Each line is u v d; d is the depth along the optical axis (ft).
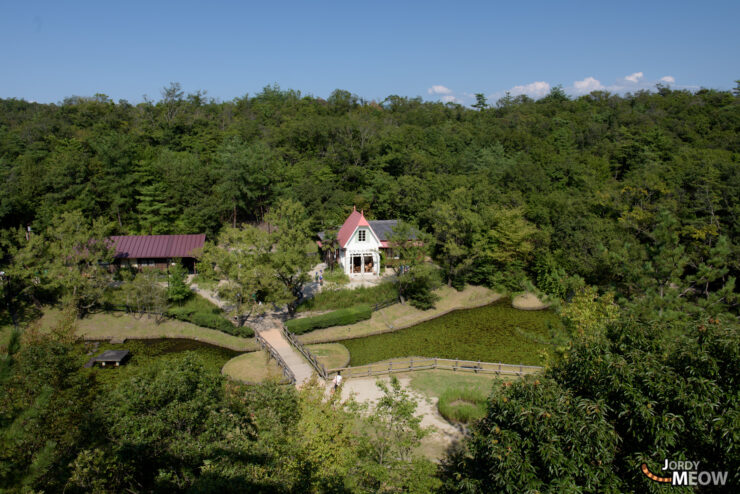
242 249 122.83
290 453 47.80
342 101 398.01
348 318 130.41
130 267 151.12
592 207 196.65
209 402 57.41
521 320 139.23
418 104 448.65
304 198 201.26
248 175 191.11
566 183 238.68
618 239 144.56
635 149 260.62
